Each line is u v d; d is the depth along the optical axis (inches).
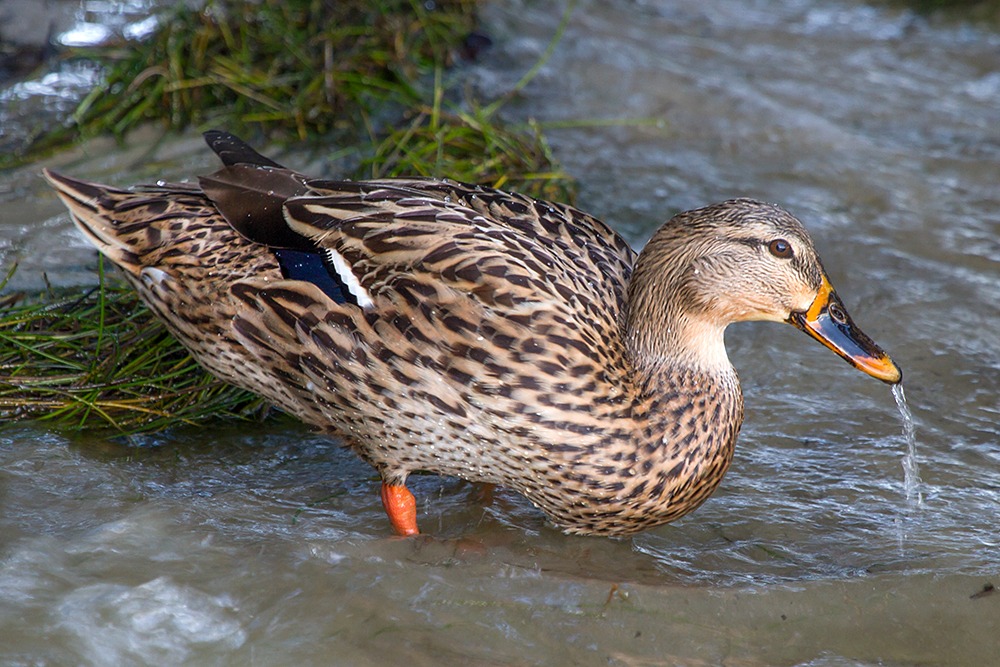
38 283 366.9
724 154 504.7
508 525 290.4
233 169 297.7
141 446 313.3
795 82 588.1
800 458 317.4
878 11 709.9
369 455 287.6
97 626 238.7
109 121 466.3
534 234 295.1
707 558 276.2
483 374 256.5
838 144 519.5
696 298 273.4
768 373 357.4
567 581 264.1
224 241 288.2
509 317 259.6
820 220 450.3
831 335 278.5
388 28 530.6
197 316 291.0
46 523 272.2
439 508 298.5
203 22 512.4
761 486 305.0
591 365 263.4
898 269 417.7
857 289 402.3
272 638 239.8
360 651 237.0
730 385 282.2
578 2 667.4
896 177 491.8
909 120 551.2
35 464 296.0
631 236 425.4
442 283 263.9
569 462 263.3
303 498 296.0
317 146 466.6
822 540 282.0
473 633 245.1
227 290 283.3
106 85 481.7
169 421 322.0
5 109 471.2
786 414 336.5
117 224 295.7
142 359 331.9
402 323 261.0
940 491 301.4
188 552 265.1
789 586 262.2
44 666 226.7
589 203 450.0
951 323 383.2
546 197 439.5
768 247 272.4
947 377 355.3
